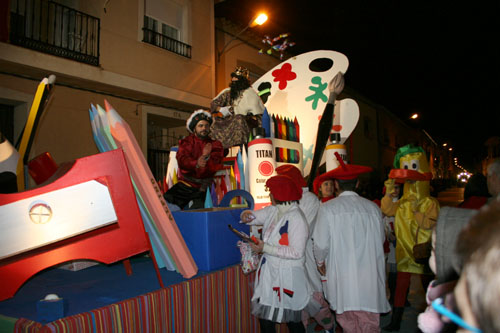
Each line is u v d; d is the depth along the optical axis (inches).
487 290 26.4
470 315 30.1
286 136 179.8
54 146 325.4
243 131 166.7
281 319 95.3
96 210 85.5
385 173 1015.0
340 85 201.3
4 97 296.8
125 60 368.8
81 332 69.7
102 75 344.2
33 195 80.2
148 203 99.9
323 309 127.4
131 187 89.6
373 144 948.0
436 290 46.6
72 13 338.0
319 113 209.9
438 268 50.3
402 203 151.6
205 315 100.8
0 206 76.9
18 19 299.7
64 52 318.7
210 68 464.4
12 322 70.7
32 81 314.5
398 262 152.4
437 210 141.3
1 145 106.0
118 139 99.0
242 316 115.3
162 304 88.1
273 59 603.5
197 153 126.5
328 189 158.1
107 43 354.9
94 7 347.9
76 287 98.5
